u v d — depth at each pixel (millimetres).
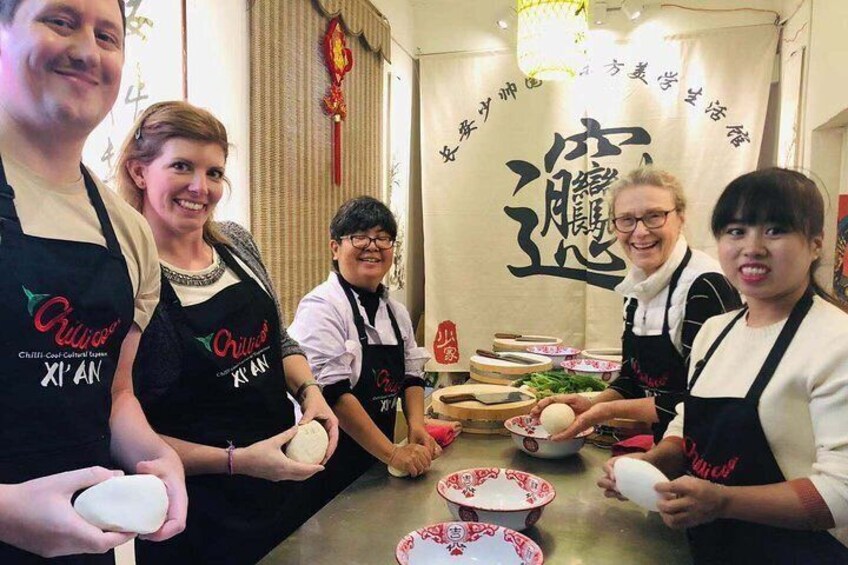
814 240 981
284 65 2365
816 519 880
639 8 3514
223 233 1417
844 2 2330
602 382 2041
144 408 1139
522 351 2799
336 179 2828
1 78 761
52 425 792
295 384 1464
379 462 1570
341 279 1766
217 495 1203
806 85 2883
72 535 663
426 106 3951
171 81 1790
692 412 1117
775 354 981
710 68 3510
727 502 921
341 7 2822
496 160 3879
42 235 803
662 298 1580
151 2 1709
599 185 3711
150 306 1016
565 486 1375
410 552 981
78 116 775
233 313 1246
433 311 3998
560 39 2650
